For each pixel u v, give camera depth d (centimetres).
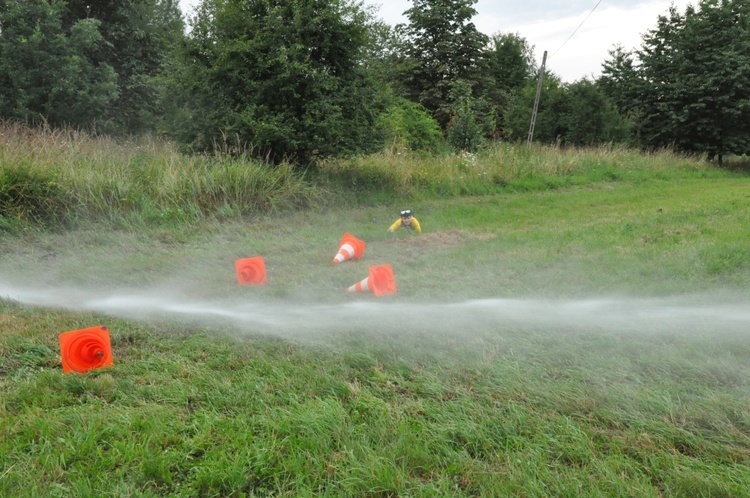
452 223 920
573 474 241
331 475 243
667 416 292
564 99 2973
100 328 356
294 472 243
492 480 237
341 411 290
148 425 276
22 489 230
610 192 1391
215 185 935
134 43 2061
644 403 300
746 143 2412
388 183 1247
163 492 233
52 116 1647
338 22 1051
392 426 278
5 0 1617
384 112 1198
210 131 1064
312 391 318
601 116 2728
